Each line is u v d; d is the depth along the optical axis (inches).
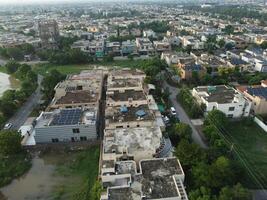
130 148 3491.6
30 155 4025.6
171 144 3991.1
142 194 2743.6
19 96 5797.2
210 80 6407.5
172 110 5128.0
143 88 5664.4
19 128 4753.9
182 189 2871.6
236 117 4899.1
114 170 3129.9
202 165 3166.8
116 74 6481.3
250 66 7268.7
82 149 4138.8
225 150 3737.7
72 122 4234.7
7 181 3528.5
